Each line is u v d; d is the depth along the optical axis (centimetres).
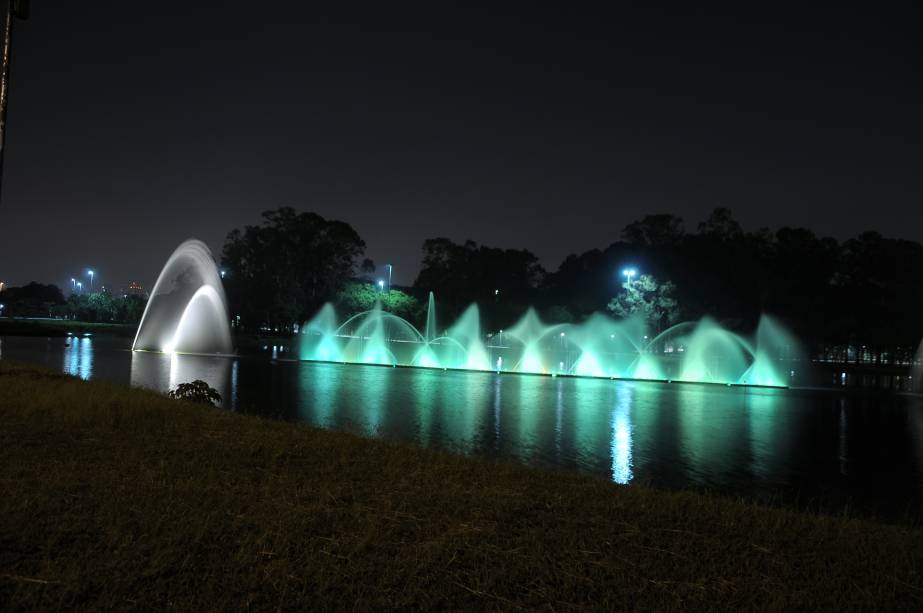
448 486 799
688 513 738
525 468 983
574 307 8500
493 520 670
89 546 537
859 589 542
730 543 642
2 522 573
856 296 7594
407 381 3384
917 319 7206
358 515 654
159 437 1020
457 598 488
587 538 628
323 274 8856
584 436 1752
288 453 945
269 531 588
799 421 2325
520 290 10256
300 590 486
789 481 1300
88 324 9181
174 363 4009
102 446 924
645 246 8006
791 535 677
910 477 1376
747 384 4238
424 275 10556
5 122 2002
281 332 10175
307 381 3153
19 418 1110
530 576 531
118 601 454
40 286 17788
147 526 584
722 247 7206
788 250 7419
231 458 894
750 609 499
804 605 507
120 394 1483
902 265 7394
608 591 511
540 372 4547
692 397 3138
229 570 510
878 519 1030
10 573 482
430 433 1692
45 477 729
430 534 615
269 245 8638
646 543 628
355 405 2238
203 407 1400
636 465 1390
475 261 10381
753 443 1769
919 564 614
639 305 5953
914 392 4025
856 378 6016
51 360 3775
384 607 466
